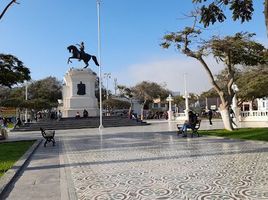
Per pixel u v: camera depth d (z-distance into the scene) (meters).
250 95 43.72
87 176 10.02
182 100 85.75
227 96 25.27
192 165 11.20
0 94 76.44
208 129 28.09
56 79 84.38
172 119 55.19
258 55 24.31
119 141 20.94
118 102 75.50
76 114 44.09
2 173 10.52
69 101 44.56
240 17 10.62
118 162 12.39
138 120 44.62
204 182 8.62
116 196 7.56
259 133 21.62
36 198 7.70
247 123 36.19
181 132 24.33
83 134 28.78
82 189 8.40
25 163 12.89
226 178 9.01
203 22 10.78
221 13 10.64
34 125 39.56
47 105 63.16
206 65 25.05
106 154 14.84
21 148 18.28
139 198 7.32
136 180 9.15
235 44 23.38
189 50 24.72
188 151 14.91
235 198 7.02
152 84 83.75
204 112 63.69
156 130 31.03
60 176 10.24
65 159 13.84
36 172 11.04
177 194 7.52
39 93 78.31
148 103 85.69
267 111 38.47
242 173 9.60
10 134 33.34
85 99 44.75
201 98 86.56
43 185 9.02
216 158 12.58
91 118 42.69
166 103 87.44
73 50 45.22
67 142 21.80
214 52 24.42
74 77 44.78
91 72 45.47
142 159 12.91
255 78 42.97
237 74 46.66
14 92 78.88
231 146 16.20
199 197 7.21
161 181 8.90
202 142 18.67
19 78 26.27
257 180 8.65
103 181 9.20
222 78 52.25
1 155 15.16
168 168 10.77
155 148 16.52
